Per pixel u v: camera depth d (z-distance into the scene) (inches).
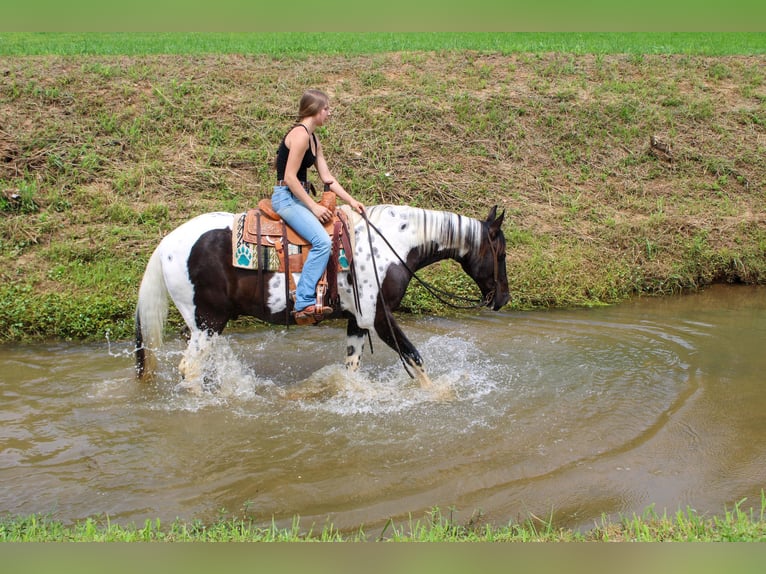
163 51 559.8
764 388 253.4
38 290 326.0
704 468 198.1
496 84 538.0
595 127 499.2
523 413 231.5
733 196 459.8
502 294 253.1
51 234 365.4
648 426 222.8
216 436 214.7
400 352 243.9
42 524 167.8
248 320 321.1
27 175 397.1
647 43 665.6
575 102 519.5
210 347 239.3
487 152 472.1
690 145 495.8
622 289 377.1
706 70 584.4
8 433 215.0
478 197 435.5
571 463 199.5
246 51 566.6
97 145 430.0
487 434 216.4
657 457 203.9
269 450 206.2
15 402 237.0
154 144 440.1
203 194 408.2
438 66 559.2
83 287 330.0
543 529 167.9
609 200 448.5
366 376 265.1
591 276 378.9
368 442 211.2
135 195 399.5
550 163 472.7
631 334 313.7
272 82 513.0
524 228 413.4
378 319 239.3
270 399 242.4
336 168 438.3
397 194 424.5
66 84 475.8
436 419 227.0
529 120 499.2
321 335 309.4
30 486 186.1
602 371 269.1
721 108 534.0
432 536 158.1
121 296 323.9
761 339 307.6
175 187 408.5
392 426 221.9
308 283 223.1
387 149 455.2
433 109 494.6
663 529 163.2
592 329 320.5
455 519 172.6
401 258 238.1
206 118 464.8
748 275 398.9
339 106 490.6
